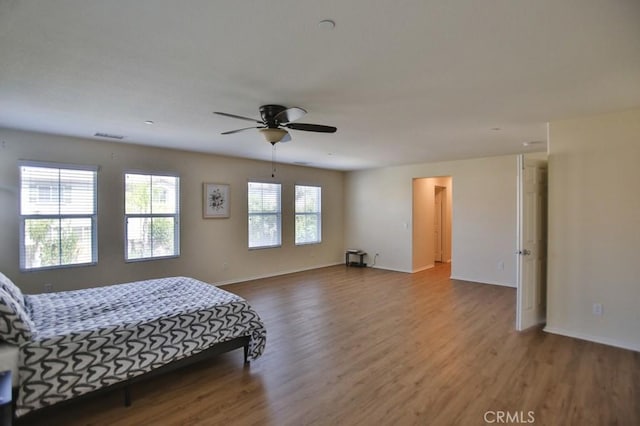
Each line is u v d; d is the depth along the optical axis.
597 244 3.50
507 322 4.16
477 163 6.43
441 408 2.36
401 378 2.78
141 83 2.56
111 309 2.86
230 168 6.28
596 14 1.65
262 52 2.06
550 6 1.58
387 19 1.70
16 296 2.74
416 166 7.30
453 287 6.02
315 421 2.23
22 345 2.11
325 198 8.16
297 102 3.00
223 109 3.23
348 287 6.02
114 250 4.90
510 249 6.07
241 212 6.47
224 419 2.27
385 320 4.24
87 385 2.21
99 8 1.60
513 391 2.57
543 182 4.07
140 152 5.14
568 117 3.53
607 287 3.45
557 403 2.41
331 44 1.96
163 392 2.61
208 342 2.79
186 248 5.70
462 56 2.12
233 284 6.21
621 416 2.25
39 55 2.10
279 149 5.45
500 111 3.30
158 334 2.57
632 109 3.26
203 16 1.67
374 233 8.06
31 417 2.28
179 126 3.88
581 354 3.21
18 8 1.59
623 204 3.35
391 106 3.12
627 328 3.35
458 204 6.68
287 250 7.30
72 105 3.10
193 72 2.37
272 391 2.61
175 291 3.46
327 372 2.90
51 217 4.38
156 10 1.62
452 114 3.39
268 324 4.11
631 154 3.30
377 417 2.26
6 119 3.59
